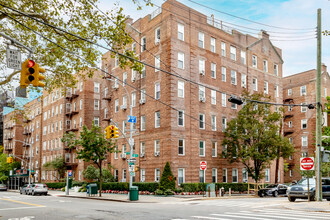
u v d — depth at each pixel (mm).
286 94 64438
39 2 16562
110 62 49375
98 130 33656
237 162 39781
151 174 37656
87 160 32719
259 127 35781
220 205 20891
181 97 37250
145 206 20578
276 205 19953
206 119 39594
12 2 16016
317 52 21297
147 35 40844
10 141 85375
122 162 42938
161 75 37781
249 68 46438
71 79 20688
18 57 12734
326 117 59906
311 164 20922
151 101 39000
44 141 68812
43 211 18594
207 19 41844
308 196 21156
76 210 18594
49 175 64750
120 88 45219
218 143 40594
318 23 21438
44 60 19484
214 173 39812
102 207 20188
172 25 37469
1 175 76688
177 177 35562
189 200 27109
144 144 39469
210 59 41281
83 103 56906
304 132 57875
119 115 44781
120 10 17031
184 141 36812
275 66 51375
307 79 61562
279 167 48969
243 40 46406
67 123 61094
